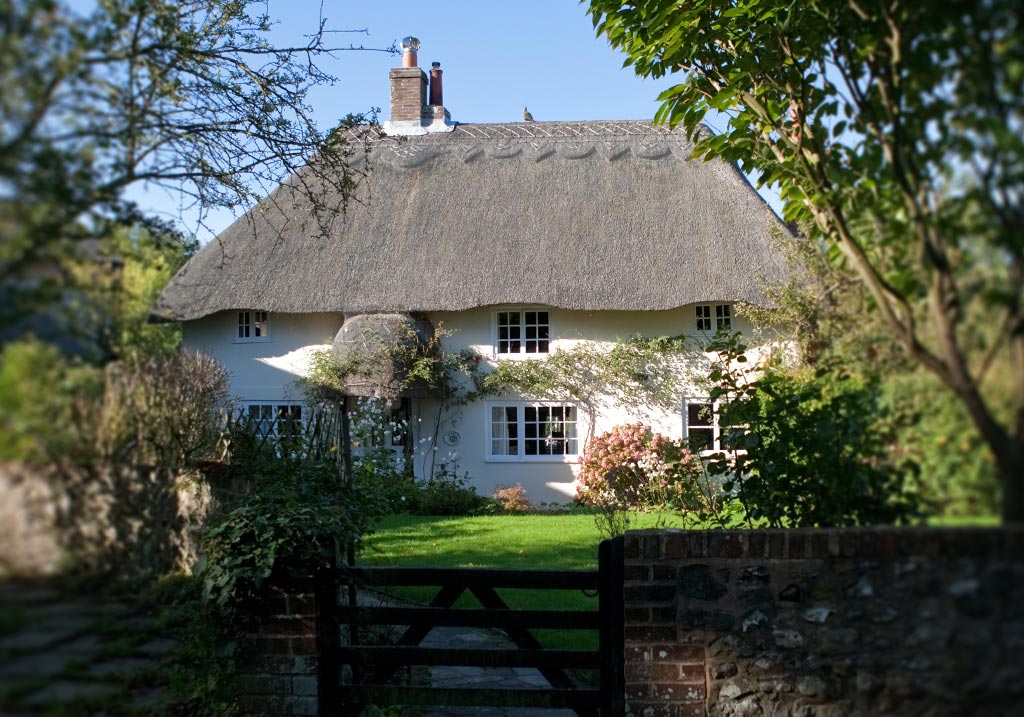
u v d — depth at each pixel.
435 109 17.98
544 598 6.16
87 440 2.48
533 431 14.70
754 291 13.66
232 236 15.76
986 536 2.12
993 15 2.04
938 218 2.38
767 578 3.55
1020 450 2.01
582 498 13.45
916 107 2.59
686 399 14.20
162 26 3.98
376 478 7.32
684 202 15.38
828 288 3.59
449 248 15.25
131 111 3.16
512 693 3.89
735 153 4.72
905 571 2.68
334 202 16.14
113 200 2.72
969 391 2.19
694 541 3.64
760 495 3.92
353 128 5.59
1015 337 2.02
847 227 3.42
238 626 3.89
